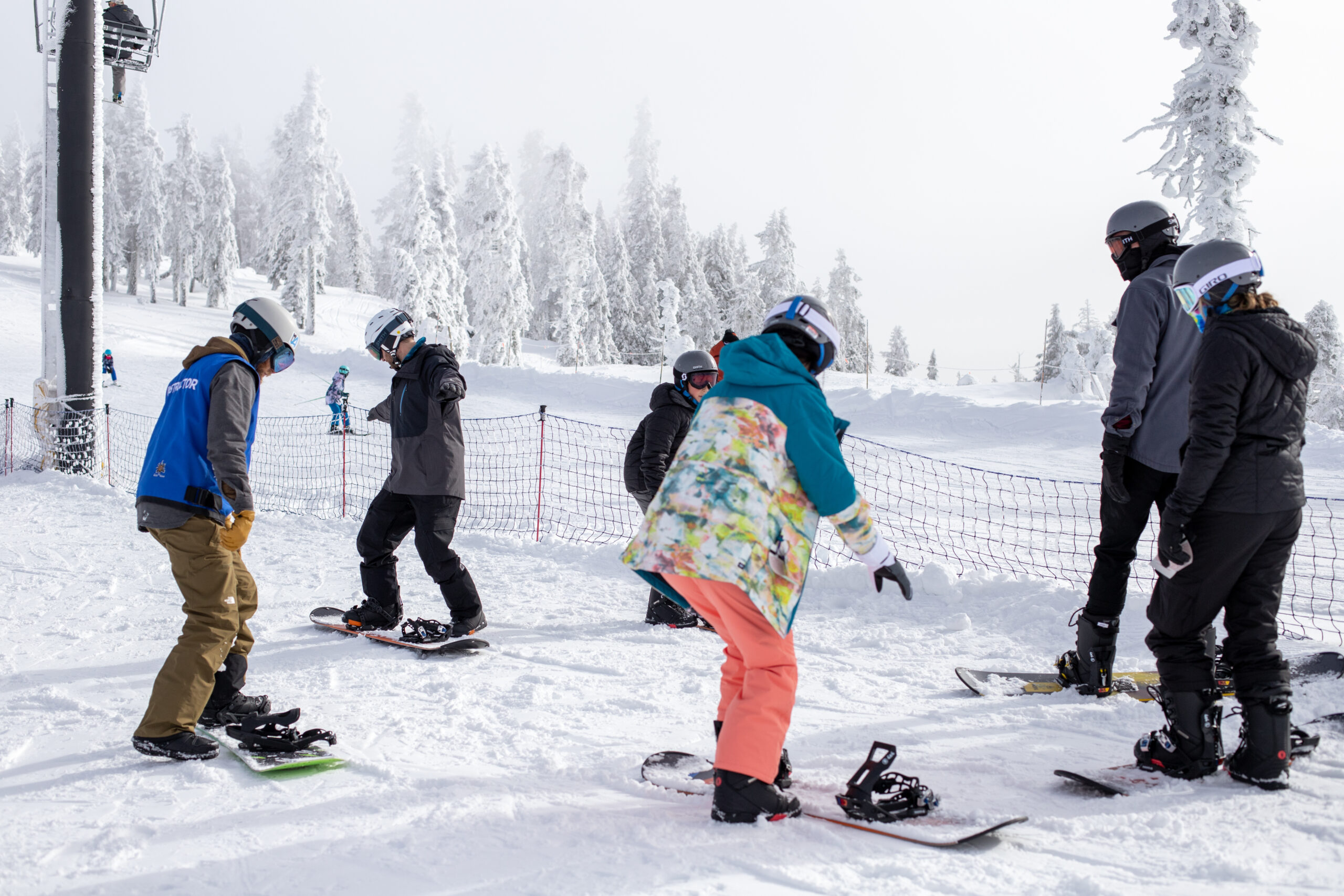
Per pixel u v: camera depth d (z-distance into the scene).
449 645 4.44
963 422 18.78
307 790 2.70
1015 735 3.25
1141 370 3.45
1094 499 11.92
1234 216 18.48
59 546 7.58
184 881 2.10
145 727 2.95
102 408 12.43
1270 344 2.60
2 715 3.49
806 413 2.37
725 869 2.15
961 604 5.32
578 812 2.53
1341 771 2.76
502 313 38.25
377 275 65.38
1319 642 4.29
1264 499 2.63
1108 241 3.70
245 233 69.94
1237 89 18.53
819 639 4.77
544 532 9.18
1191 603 2.74
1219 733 2.76
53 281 12.10
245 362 3.04
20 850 2.27
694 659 4.39
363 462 15.36
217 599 3.04
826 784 2.76
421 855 2.24
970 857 2.22
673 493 2.40
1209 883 2.08
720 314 47.47
